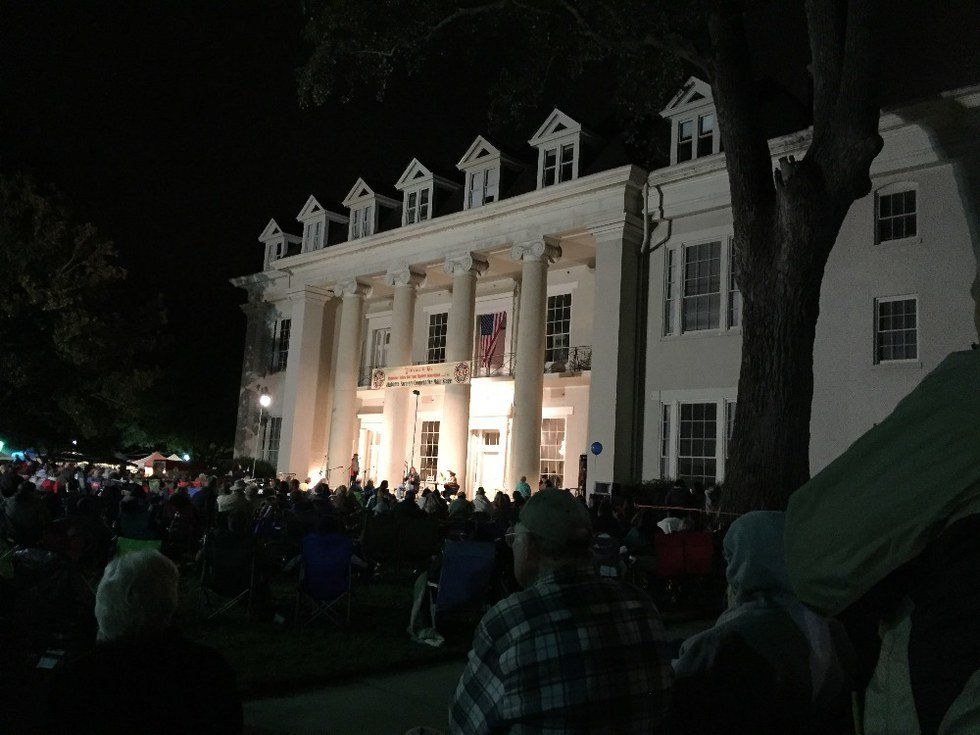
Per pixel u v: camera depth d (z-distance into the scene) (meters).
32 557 5.27
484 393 28.16
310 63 15.30
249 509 13.73
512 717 2.18
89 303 32.28
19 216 30.70
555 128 24.27
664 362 21.50
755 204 11.98
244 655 7.65
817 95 11.65
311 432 31.27
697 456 20.50
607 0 13.09
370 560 12.74
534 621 2.25
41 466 23.58
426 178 28.11
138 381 32.47
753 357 11.61
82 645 4.77
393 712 6.17
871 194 18.33
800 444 11.24
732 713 2.39
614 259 21.98
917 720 1.39
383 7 14.82
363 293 30.19
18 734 3.67
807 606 1.66
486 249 25.66
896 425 1.54
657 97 15.69
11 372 30.25
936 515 1.41
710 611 11.53
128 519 10.37
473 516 15.53
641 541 12.52
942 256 17.09
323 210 32.91
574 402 25.47
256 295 36.41
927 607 1.41
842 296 18.44
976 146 16.80
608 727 2.18
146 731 2.28
